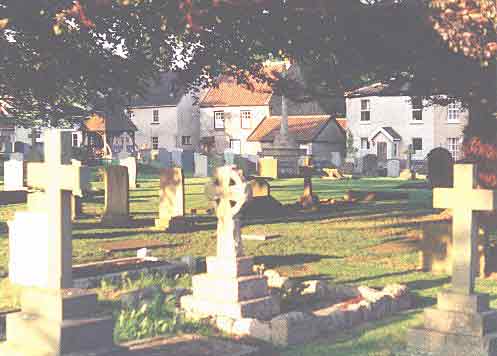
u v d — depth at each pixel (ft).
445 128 223.71
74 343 25.80
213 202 38.11
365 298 39.93
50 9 50.52
